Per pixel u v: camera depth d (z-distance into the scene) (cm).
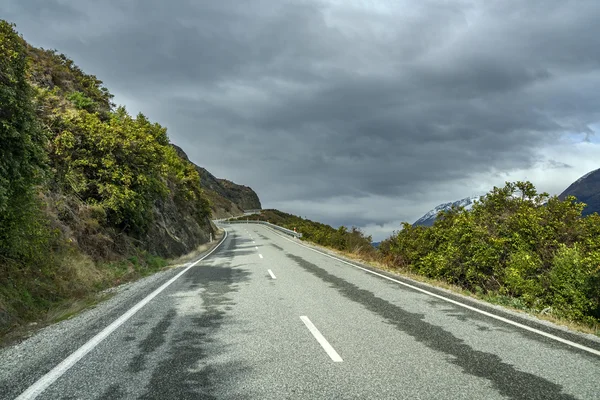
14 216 815
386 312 738
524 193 1410
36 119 880
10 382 414
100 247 1430
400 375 425
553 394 376
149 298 894
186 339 566
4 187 742
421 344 538
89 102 2055
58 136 1520
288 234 4431
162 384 403
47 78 2166
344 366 453
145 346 533
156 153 1875
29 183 834
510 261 1121
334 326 636
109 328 629
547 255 1105
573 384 401
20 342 580
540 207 1284
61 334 608
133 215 1734
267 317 700
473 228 1210
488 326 636
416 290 984
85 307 836
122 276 1309
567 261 940
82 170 1575
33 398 374
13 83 794
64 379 419
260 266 1534
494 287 1119
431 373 430
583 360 474
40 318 771
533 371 437
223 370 442
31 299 832
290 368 447
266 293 945
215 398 370
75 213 1405
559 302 901
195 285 1083
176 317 705
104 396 376
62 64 2620
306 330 612
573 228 1152
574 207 1188
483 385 398
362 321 669
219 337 575
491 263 1133
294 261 1722
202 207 4556
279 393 380
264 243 3116
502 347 524
